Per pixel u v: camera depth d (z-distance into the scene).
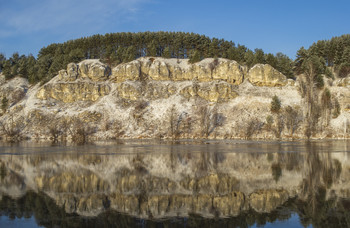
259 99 111.25
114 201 20.05
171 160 41.94
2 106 115.19
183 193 22.30
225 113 106.38
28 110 109.25
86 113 105.56
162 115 105.88
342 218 16.12
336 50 133.88
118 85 120.31
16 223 15.27
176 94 118.69
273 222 15.52
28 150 58.62
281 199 20.47
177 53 148.12
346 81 113.81
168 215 16.92
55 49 175.25
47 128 100.94
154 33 167.38
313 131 95.56
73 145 72.81
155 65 129.00
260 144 73.69
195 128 100.12
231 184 25.38
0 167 35.41
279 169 33.44
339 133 97.38
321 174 30.03
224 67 125.81
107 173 31.17
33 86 135.62
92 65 128.62
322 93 110.19
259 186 24.56
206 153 51.41
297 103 108.69
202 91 118.06
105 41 163.62
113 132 99.38
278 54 150.50
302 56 134.75
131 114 106.75
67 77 126.00
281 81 120.69
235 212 17.47
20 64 148.75
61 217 16.42
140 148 62.94
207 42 152.62
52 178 28.30
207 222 15.63
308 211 17.52
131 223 15.46
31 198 20.69
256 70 123.19
